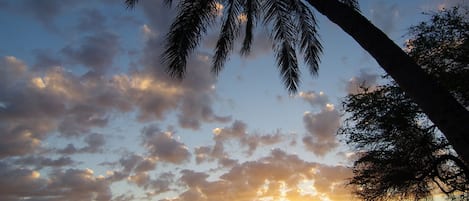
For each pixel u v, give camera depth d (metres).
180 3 10.47
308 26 11.58
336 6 7.61
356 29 7.24
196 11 10.33
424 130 13.23
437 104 6.15
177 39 10.30
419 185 13.80
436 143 13.18
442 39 12.02
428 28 12.24
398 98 13.51
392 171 13.73
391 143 13.95
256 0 11.60
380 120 13.66
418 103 6.38
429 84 6.31
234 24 11.68
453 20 11.94
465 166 12.03
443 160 12.55
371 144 14.38
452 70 11.91
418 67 6.51
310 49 11.84
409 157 13.55
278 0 10.77
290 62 12.27
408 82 6.46
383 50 6.83
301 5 11.44
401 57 6.65
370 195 14.47
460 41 11.98
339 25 7.56
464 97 12.07
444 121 6.05
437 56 12.10
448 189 13.20
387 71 6.78
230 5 11.58
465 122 5.94
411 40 12.55
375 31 7.06
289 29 11.74
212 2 10.62
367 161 14.18
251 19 12.34
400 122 13.28
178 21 10.28
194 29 10.33
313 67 11.94
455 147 5.94
